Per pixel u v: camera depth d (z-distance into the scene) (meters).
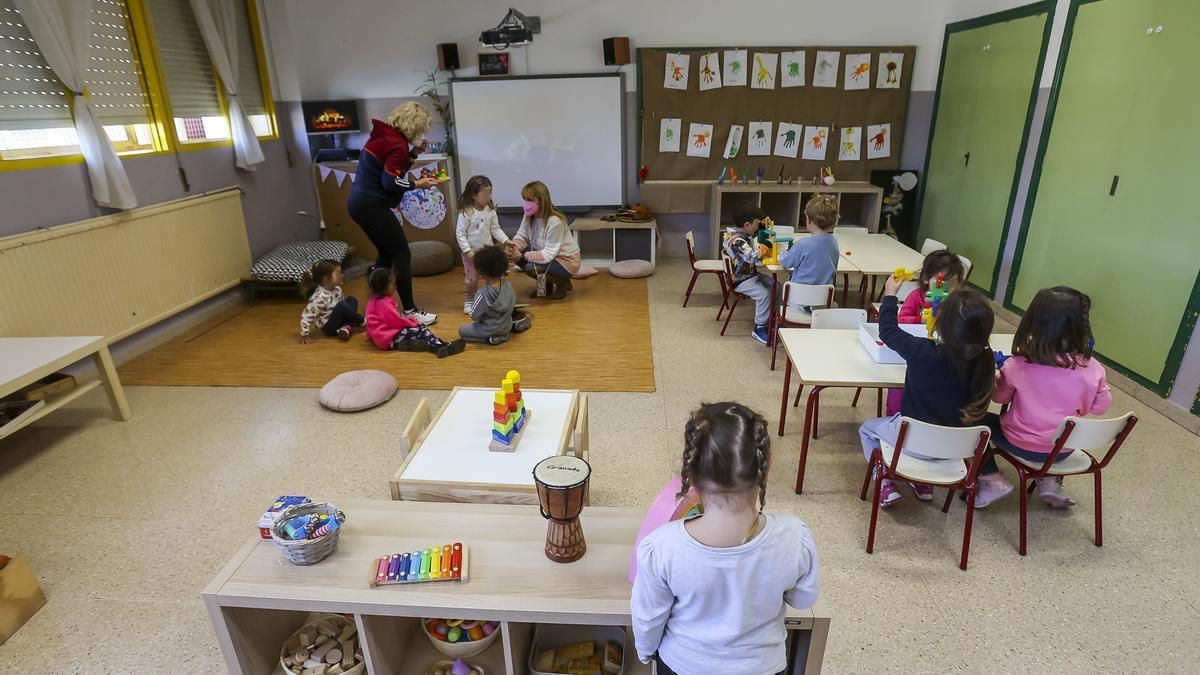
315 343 4.06
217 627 1.45
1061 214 3.74
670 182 5.76
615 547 1.54
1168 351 2.98
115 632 1.87
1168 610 1.90
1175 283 2.93
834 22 5.31
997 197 4.41
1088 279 3.52
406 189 4.13
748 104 5.55
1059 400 2.00
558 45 5.49
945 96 5.16
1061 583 2.01
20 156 3.24
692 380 3.47
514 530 1.61
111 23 3.81
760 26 5.35
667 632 1.19
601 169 5.81
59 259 3.32
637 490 2.51
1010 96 4.23
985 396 1.97
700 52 5.41
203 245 4.42
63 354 2.74
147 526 2.33
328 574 1.46
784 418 2.82
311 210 5.95
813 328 2.84
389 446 2.85
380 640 1.50
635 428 2.96
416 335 3.89
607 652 1.57
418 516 1.66
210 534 2.29
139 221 3.84
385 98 5.68
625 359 3.74
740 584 1.07
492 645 1.64
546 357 3.78
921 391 2.06
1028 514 2.33
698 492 1.07
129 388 3.45
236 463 2.73
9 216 3.15
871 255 3.96
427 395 3.32
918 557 2.13
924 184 5.59
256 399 3.31
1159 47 2.99
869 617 1.88
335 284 4.12
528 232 4.83
